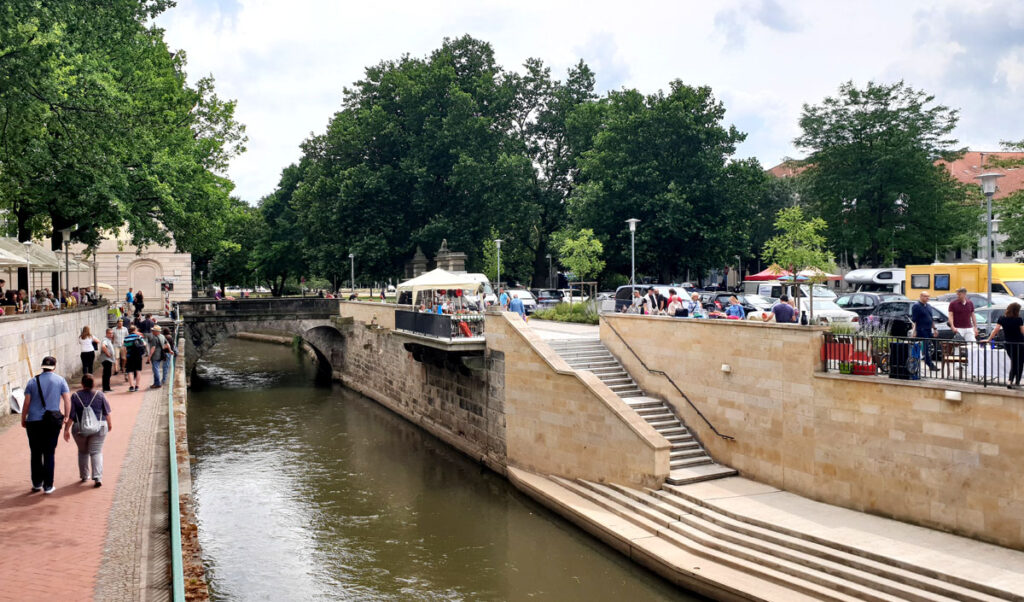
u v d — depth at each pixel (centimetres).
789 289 3300
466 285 2680
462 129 5019
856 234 4878
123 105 2014
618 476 1838
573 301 4238
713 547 1437
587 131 5688
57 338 2323
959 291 1602
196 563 916
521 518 1878
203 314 4141
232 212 3869
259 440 2823
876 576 1209
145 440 1572
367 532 1803
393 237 5075
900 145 4703
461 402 2648
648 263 4872
